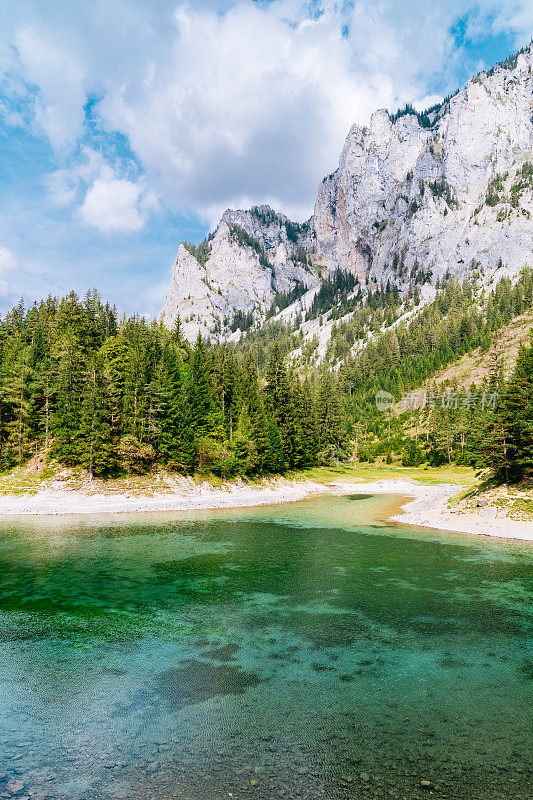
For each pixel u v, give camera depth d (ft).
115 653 52.80
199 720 38.63
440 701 41.60
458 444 377.50
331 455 361.10
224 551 105.19
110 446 199.41
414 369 594.24
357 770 31.94
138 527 137.80
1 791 29.73
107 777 31.50
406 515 161.58
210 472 231.30
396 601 70.18
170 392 225.35
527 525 125.08
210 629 59.93
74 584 79.71
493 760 33.14
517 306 655.76
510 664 49.14
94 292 316.40
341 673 47.29
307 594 74.08
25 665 49.83
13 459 207.10
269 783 30.60
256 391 295.48
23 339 275.18
